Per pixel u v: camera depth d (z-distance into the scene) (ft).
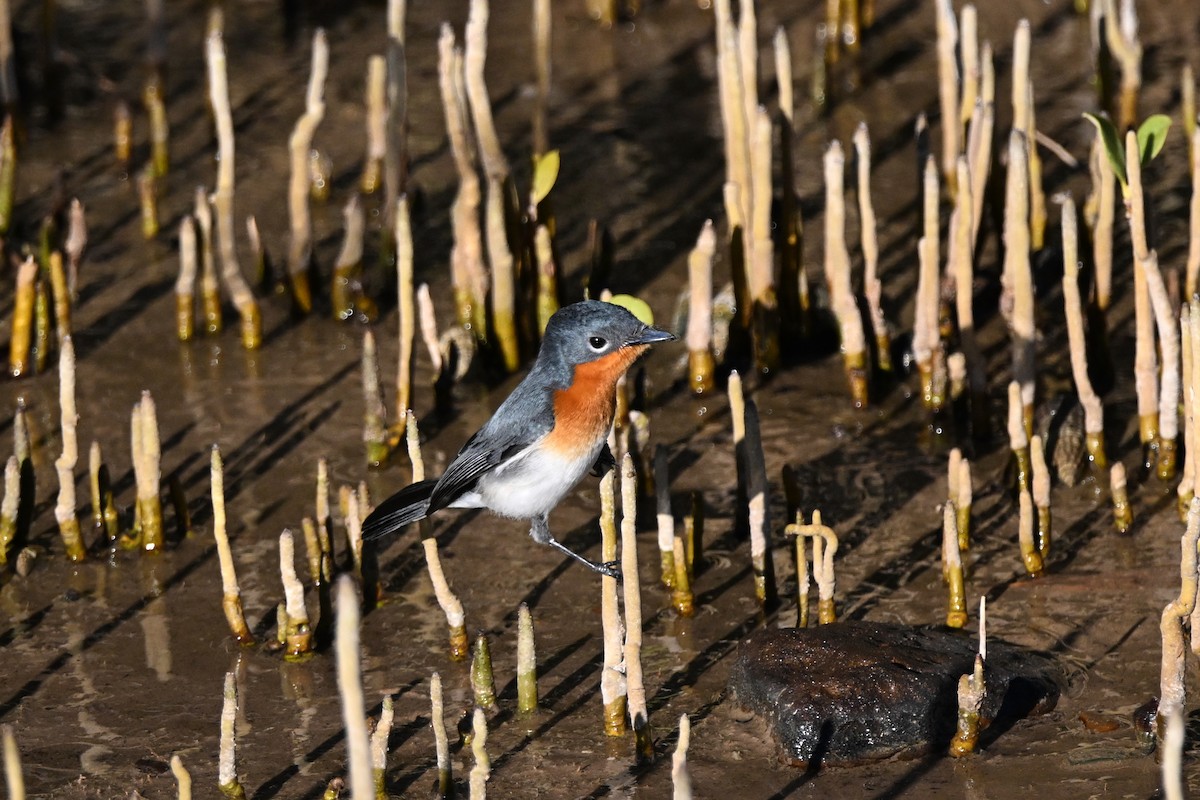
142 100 69.72
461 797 30.32
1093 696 32.71
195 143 66.08
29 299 48.60
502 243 47.93
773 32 74.54
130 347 51.19
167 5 80.38
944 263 53.52
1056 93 66.49
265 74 72.28
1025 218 41.14
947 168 55.52
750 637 34.27
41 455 44.78
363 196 61.21
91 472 39.93
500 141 65.31
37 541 40.47
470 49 46.26
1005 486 41.78
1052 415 42.78
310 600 37.60
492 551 40.04
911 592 37.22
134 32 76.38
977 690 30.27
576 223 58.39
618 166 63.00
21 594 38.11
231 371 49.83
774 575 37.14
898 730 30.91
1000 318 50.78
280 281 54.75
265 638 36.19
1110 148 39.24
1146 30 72.59
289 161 64.23
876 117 65.82
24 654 35.60
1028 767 30.42
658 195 60.49
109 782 30.94
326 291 54.65
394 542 40.57
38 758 31.76
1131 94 61.41
